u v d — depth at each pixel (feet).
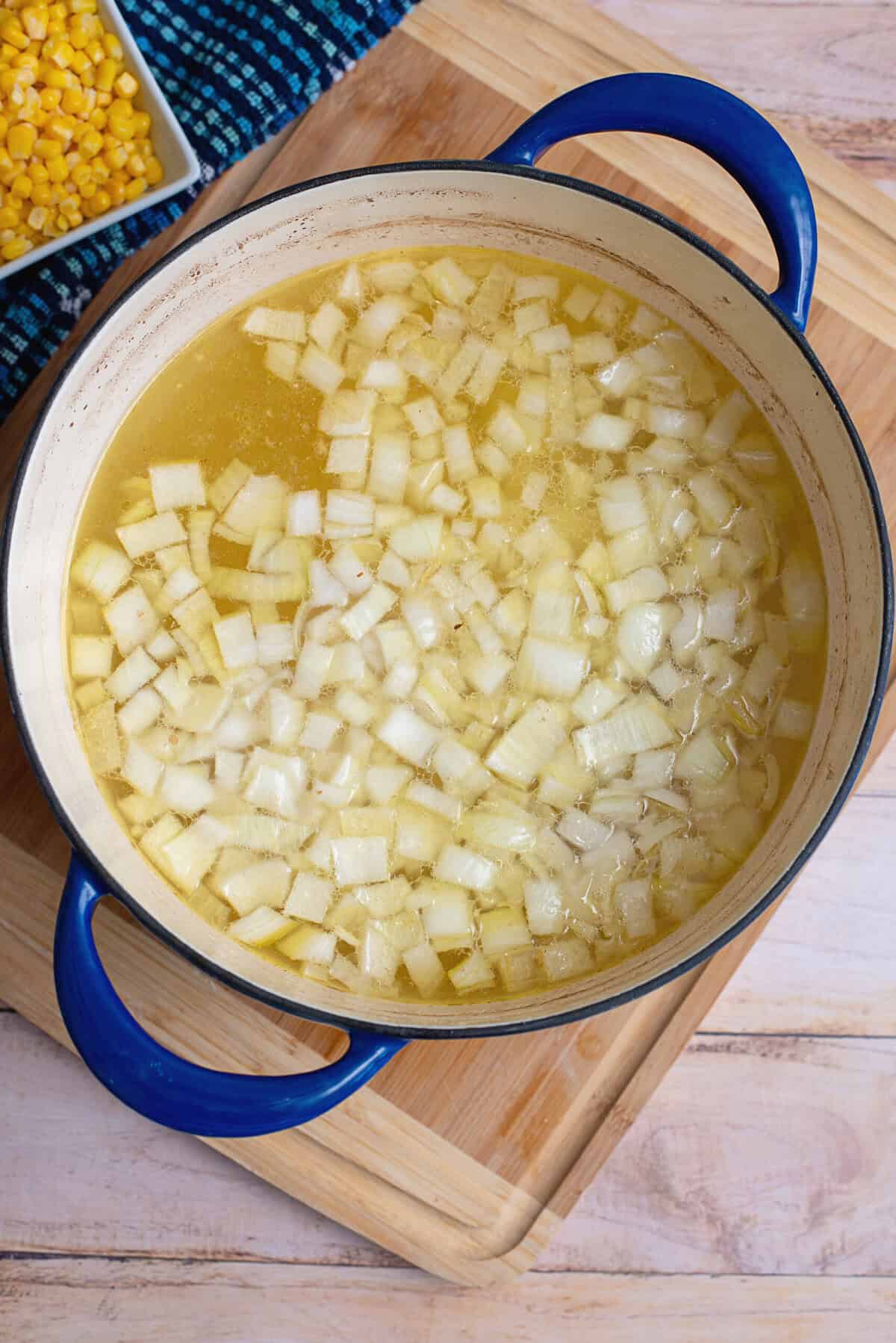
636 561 2.05
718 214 2.25
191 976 2.19
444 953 2.01
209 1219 2.39
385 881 2.02
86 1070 2.38
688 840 2.02
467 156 2.25
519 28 2.26
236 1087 1.88
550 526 2.06
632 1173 2.44
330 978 2.00
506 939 2.01
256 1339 2.39
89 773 2.02
